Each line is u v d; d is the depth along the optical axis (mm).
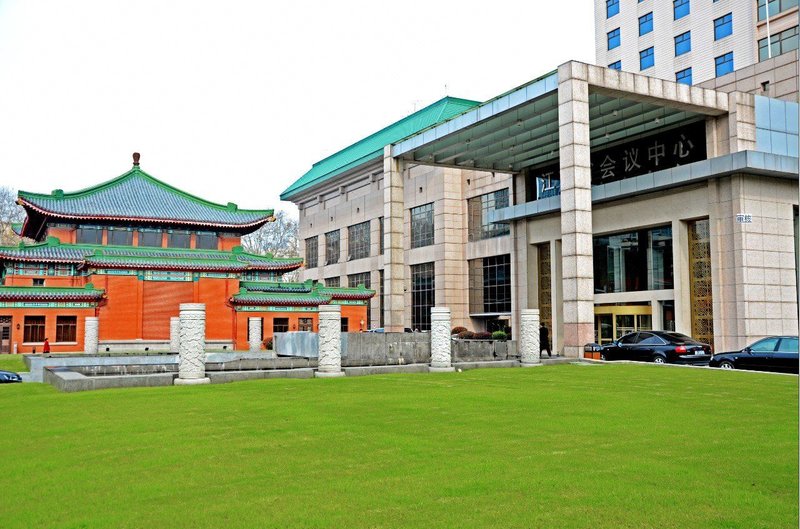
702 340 31422
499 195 50719
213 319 48969
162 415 11914
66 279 48875
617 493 6672
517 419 11078
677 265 32125
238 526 5859
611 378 18391
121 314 46188
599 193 35125
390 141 60625
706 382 17094
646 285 34562
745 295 29109
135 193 54469
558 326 39219
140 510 6363
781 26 39875
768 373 19781
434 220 55406
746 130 31203
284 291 53406
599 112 32781
